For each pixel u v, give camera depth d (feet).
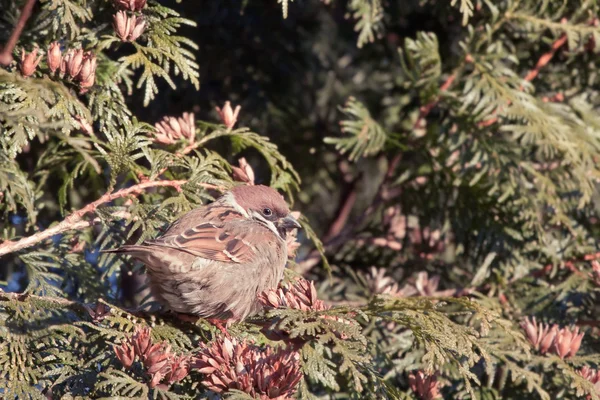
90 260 34.17
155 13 27.86
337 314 23.40
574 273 34.09
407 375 31.94
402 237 39.81
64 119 24.23
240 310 25.77
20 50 26.04
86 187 33.60
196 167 27.30
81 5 26.40
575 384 27.61
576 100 37.01
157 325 24.97
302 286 23.97
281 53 41.70
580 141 34.50
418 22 40.88
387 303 25.52
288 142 42.75
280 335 23.59
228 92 39.99
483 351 24.29
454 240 38.29
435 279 34.63
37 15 27.25
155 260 24.02
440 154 36.45
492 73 35.14
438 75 35.55
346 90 44.21
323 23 43.37
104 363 23.41
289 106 42.22
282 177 29.91
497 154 34.09
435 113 38.60
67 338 24.63
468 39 35.22
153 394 22.74
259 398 20.95
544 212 35.60
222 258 24.90
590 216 37.29
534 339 30.07
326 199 46.32
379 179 45.60
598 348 32.94
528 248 35.19
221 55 39.73
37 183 32.45
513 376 28.37
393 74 42.78
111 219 25.30
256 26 40.40
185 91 38.58
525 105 34.55
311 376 23.43
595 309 35.35
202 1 38.45
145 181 26.23
